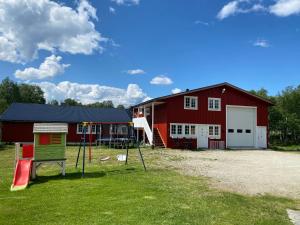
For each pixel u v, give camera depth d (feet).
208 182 31.89
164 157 57.21
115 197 24.06
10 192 26.11
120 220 18.42
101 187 27.81
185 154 65.67
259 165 48.80
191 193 26.03
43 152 33.09
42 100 283.18
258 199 25.21
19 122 94.02
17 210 20.51
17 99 256.73
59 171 37.47
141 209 20.72
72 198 23.73
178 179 32.99
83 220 18.39
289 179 35.50
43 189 27.04
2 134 92.53
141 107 100.27
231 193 26.76
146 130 88.79
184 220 18.79
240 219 19.48
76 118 101.50
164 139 84.33
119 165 43.93
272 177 36.68
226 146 89.35
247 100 93.66
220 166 46.09
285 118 149.69
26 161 32.27
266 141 94.89
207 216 19.79
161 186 28.66
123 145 80.12
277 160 57.57
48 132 33.27
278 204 23.91
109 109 115.75
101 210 20.45
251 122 94.48
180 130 84.89
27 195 24.88
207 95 88.69
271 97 192.85
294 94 172.96
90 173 36.14
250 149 88.53
